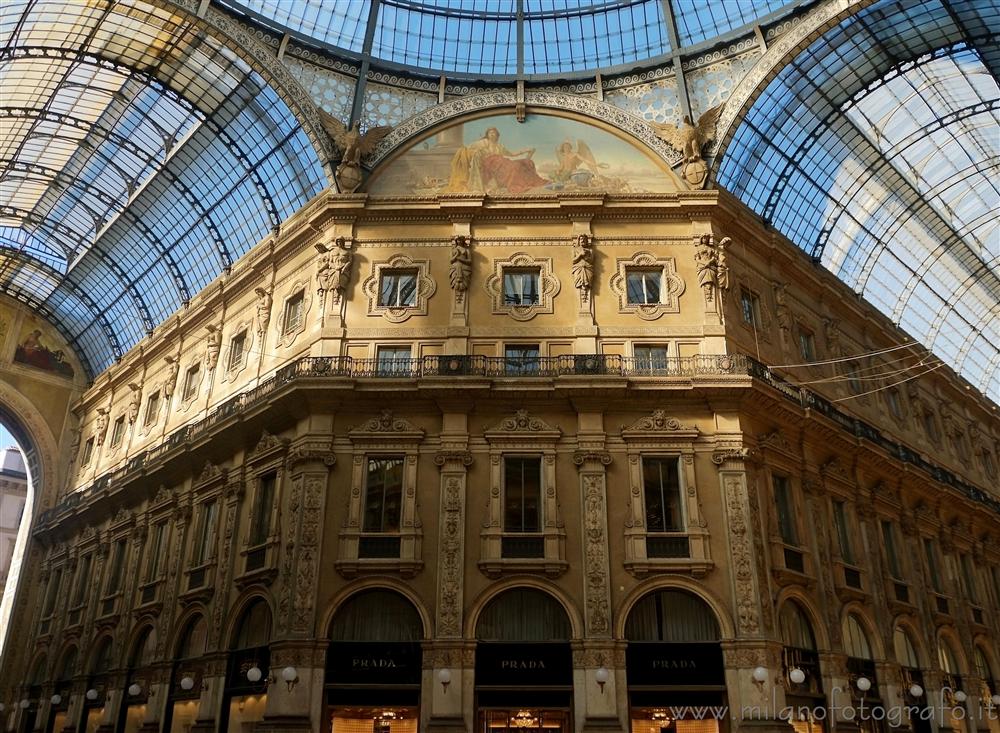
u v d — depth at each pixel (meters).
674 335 25.08
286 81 28.27
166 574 28.48
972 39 29.78
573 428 23.58
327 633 21.44
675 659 21.05
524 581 21.77
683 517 22.52
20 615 39.00
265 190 32.81
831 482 26.83
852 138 33.81
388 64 29.75
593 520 22.23
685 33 29.94
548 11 30.36
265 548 23.66
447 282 26.11
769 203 33.53
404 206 26.77
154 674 26.34
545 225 26.86
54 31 28.61
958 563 33.22
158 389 36.31
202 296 34.19
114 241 40.31
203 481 28.31
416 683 21.00
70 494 40.56
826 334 31.39
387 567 21.83
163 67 30.23
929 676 27.41
